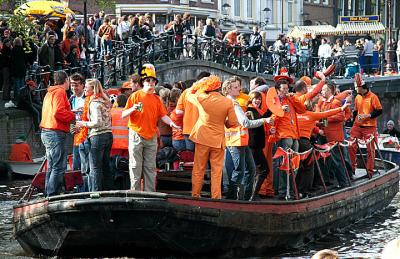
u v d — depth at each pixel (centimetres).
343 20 8588
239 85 2242
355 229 2712
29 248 2244
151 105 2180
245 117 2211
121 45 4672
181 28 5156
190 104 2205
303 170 2544
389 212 3058
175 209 2083
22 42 4128
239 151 2253
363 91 3219
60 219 2122
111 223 2091
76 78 2441
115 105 2416
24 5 4622
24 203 2197
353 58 6981
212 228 2134
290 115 2412
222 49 5578
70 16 4306
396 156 4362
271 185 2462
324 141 2859
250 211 2189
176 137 2481
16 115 4088
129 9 7362
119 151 2336
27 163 3900
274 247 2309
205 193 2402
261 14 9425
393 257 1136
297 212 2323
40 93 4212
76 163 2438
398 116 7012
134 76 2536
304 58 6488
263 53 5944
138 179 2192
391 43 7456
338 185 2816
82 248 2183
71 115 2284
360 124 3238
